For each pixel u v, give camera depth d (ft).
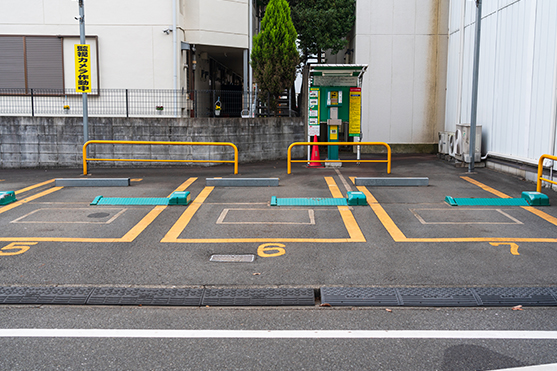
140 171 44.52
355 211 28.76
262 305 16.80
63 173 43.34
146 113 52.54
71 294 17.29
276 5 50.90
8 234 24.38
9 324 15.17
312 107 45.57
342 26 59.21
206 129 47.52
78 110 52.54
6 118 46.83
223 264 20.43
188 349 13.55
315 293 17.88
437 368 12.53
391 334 14.48
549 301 16.75
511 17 38.93
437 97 57.00
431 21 56.03
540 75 34.42
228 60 70.38
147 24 51.70
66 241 23.31
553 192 32.73
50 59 51.83
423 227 25.53
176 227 25.72
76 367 12.57
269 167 46.75
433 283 18.38
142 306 16.75
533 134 35.60
